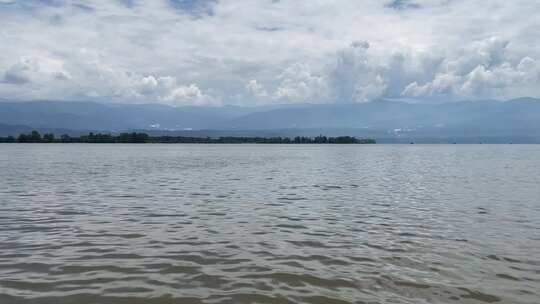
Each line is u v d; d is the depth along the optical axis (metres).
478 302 11.93
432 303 11.83
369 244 18.06
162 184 41.28
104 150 157.25
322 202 30.12
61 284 12.94
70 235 19.19
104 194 33.41
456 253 16.70
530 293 12.58
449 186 41.47
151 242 18.03
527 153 166.00
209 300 11.89
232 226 21.53
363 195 34.12
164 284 13.05
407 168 70.69
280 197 32.56
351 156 124.50
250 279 13.58
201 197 32.12
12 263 14.90
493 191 37.25
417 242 18.42
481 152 181.00
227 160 92.00
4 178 46.25
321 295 12.36
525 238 19.23
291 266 14.95
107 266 14.70
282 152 156.12
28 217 23.44
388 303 11.80
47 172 54.81
